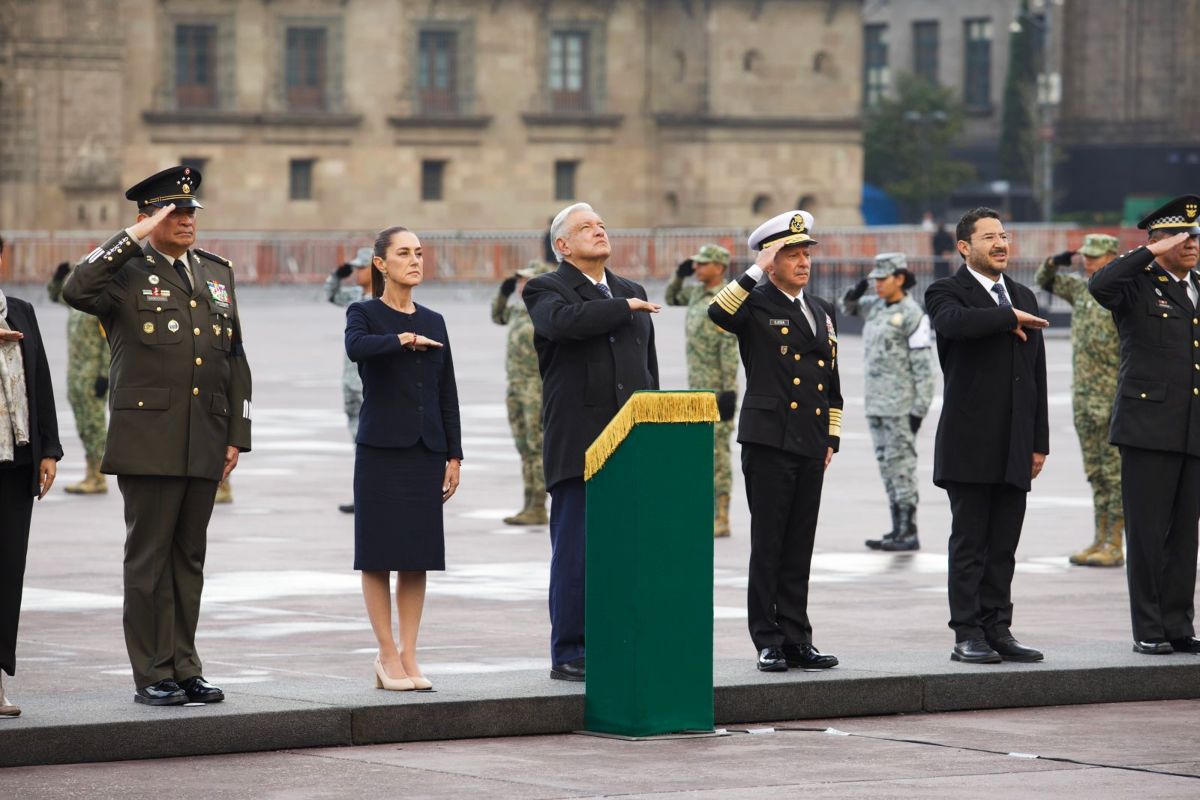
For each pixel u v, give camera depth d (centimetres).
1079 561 2638
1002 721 1706
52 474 1558
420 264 1678
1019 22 15200
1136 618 1892
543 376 1770
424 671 1853
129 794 1405
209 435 1611
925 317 2803
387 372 1661
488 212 12862
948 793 1422
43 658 1934
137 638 1599
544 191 12975
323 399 5378
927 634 2086
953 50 16262
